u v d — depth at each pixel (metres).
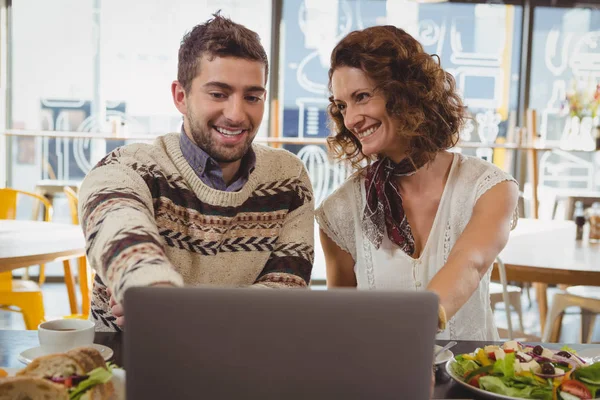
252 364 0.79
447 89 1.59
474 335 1.68
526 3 5.33
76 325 1.26
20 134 4.50
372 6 5.32
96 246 1.06
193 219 1.48
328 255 1.81
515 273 2.50
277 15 5.24
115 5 5.15
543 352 1.26
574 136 5.22
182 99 1.51
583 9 5.36
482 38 5.38
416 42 1.55
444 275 1.38
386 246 1.68
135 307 0.78
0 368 1.07
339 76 1.54
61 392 0.86
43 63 5.15
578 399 1.07
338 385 0.80
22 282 3.08
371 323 0.80
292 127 5.42
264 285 1.52
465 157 1.71
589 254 2.71
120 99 5.25
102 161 1.48
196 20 5.22
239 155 1.46
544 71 5.41
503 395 1.09
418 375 0.81
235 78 1.38
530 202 5.37
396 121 1.53
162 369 0.78
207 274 1.52
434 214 1.67
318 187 5.49
